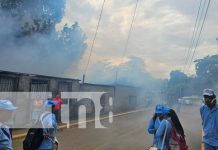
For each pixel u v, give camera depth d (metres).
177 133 5.55
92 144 11.09
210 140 5.73
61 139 12.05
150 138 12.52
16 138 11.78
